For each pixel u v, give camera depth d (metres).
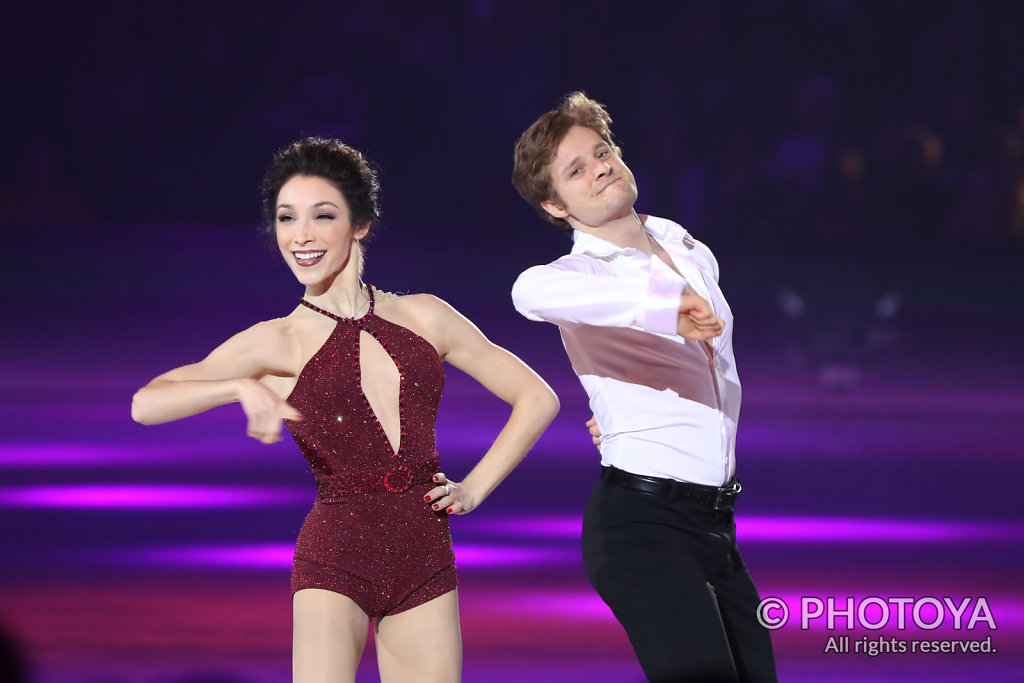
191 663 17.12
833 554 22.80
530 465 30.70
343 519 12.55
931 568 21.94
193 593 20.36
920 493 27.78
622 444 13.75
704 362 13.68
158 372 44.41
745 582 14.03
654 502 13.48
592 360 13.91
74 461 31.00
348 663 12.23
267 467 30.42
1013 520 25.41
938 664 17.58
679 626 13.06
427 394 13.02
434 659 12.61
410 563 12.63
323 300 13.12
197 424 36.47
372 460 12.67
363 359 12.85
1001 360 49.50
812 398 41.22
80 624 18.72
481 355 13.46
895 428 35.91
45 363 46.34
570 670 17.11
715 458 13.61
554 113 14.38
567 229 14.82
